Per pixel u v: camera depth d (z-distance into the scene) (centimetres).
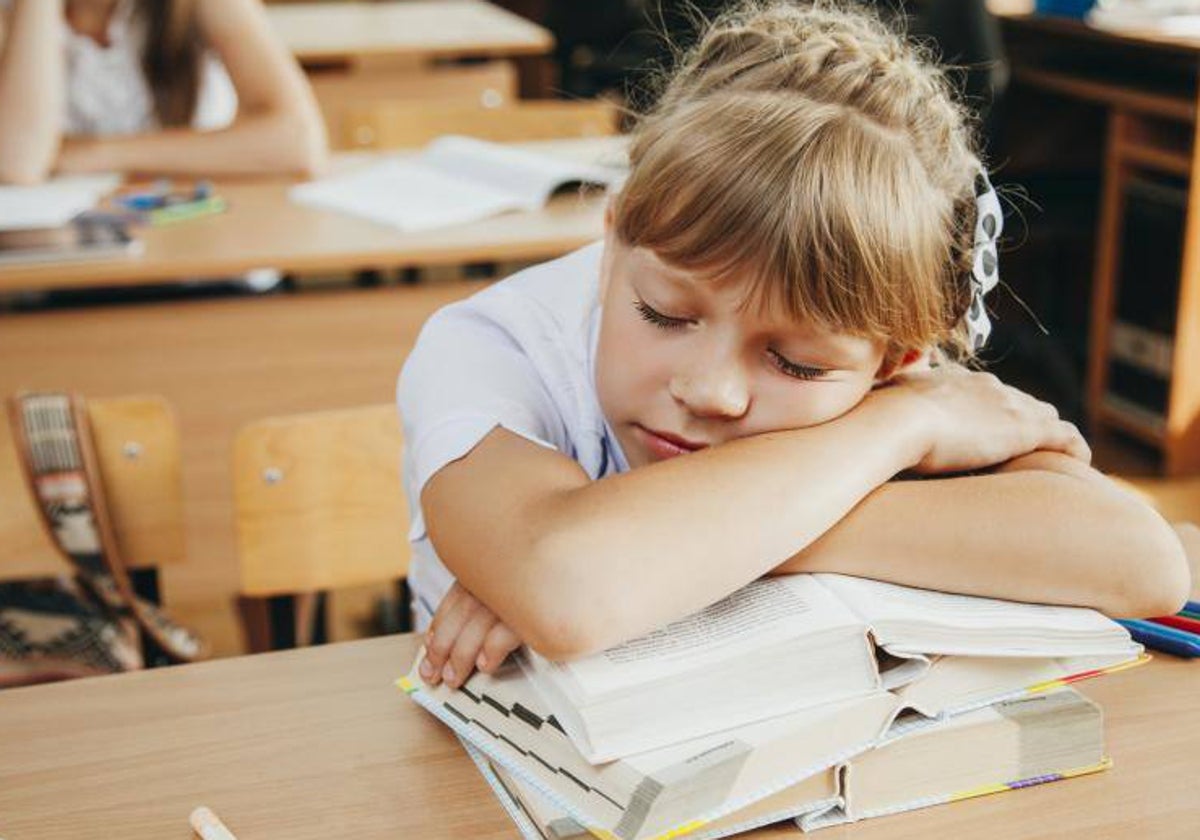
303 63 397
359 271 289
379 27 420
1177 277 319
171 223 226
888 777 80
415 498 103
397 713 92
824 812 79
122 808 82
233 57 271
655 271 85
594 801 74
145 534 149
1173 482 325
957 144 92
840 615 81
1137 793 83
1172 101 312
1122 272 336
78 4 278
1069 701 84
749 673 77
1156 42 320
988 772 82
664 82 101
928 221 88
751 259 83
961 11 328
